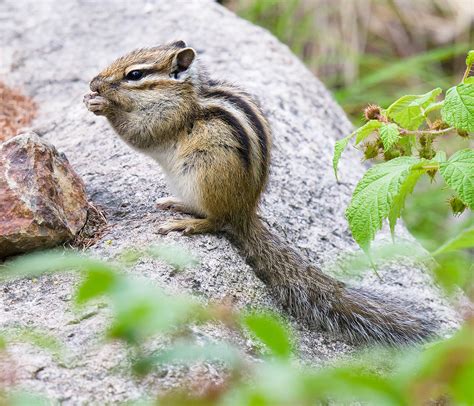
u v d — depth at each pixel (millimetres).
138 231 10430
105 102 11211
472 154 8438
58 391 7434
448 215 17047
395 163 8539
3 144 10070
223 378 7805
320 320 10195
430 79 20812
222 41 16391
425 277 11766
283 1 21781
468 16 21766
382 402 4910
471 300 12289
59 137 13570
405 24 22219
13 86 15344
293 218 11984
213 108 10797
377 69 21438
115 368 7793
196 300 9188
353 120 19594
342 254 11719
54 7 17734
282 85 15242
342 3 21844
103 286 4969
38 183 9852
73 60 16109
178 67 11164
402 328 10117
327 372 4809
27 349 7984
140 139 11227
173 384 7664
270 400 4707
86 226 10531
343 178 13305
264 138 10734
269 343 4938
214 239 10438
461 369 4801
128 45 16453
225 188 10383
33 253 9914
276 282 10320
